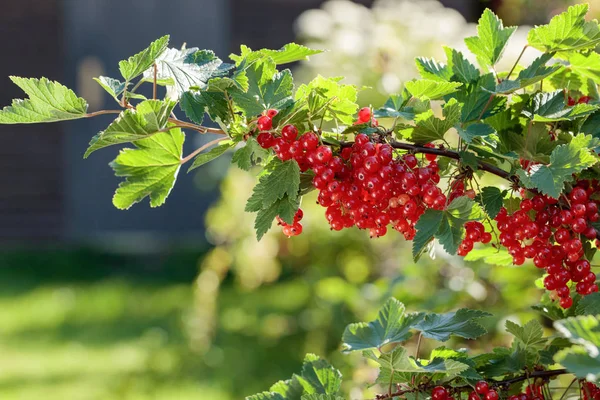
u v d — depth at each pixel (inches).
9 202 386.3
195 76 62.2
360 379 131.8
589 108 65.3
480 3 374.6
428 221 61.4
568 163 61.1
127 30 385.4
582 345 48.6
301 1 392.5
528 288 130.2
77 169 387.2
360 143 62.6
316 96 62.7
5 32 380.5
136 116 59.4
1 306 285.3
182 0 385.7
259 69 64.9
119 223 389.4
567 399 77.8
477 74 71.9
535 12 279.0
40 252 370.9
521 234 66.1
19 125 383.6
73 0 382.3
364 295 153.6
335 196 63.0
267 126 61.7
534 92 76.2
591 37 66.8
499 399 70.1
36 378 209.5
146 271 344.5
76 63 384.8
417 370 62.5
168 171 68.0
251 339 225.6
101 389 199.9
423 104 64.5
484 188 68.5
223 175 245.9
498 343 133.8
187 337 239.1
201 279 235.6
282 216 64.9
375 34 205.0
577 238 66.4
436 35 207.2
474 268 137.4
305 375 75.7
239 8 389.7
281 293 270.8
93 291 308.2
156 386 201.6
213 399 191.2
